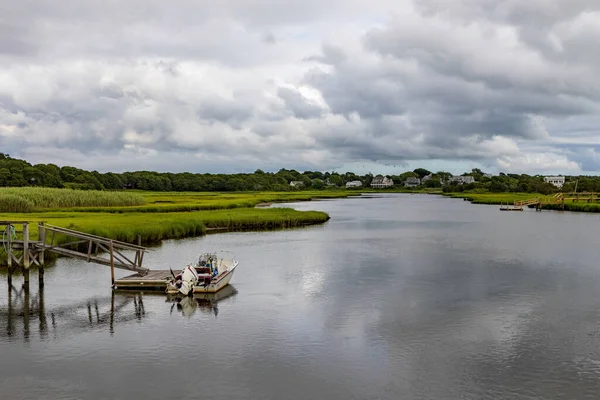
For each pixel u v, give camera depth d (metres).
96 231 51.28
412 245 57.06
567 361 21.86
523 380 19.98
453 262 45.28
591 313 28.88
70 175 195.62
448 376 20.33
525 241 60.34
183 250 53.09
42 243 35.06
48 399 18.42
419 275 39.44
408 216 104.19
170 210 94.19
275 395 18.73
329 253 50.94
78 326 26.70
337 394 18.81
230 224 76.81
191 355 22.50
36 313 29.11
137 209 89.12
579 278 38.22
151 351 23.00
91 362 21.73
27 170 172.62
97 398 18.52
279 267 43.09
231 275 37.31
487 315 28.47
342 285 36.00
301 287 35.44
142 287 34.53
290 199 179.25
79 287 35.38
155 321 27.52
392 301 31.56
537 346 23.61
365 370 20.88
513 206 135.38
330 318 27.92
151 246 55.97
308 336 24.94
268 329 26.03
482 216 103.94
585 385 19.58
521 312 29.11
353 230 74.56
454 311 29.30
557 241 60.19
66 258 46.12
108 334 25.38
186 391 19.06
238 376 20.31
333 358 22.12
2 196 76.81
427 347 23.42
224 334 25.28
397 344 23.80
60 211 81.62
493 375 20.42
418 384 19.62
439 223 86.62
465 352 22.83
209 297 32.62
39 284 35.28
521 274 39.75
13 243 35.22
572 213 112.75
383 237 65.31
